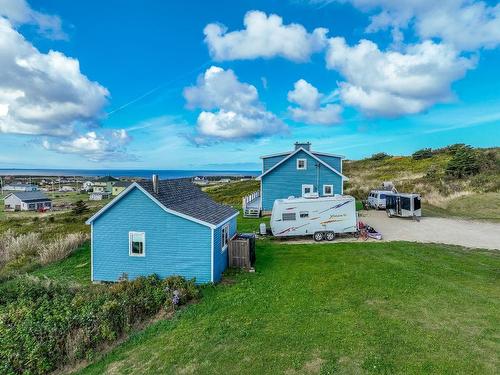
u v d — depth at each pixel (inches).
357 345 335.9
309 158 1205.7
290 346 343.3
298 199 864.3
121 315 422.9
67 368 356.8
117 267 602.2
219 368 317.7
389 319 388.2
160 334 396.2
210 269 568.4
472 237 825.5
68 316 415.5
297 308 435.8
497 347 319.9
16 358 352.5
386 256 662.5
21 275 650.2
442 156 2501.2
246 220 1117.7
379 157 3048.7
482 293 461.1
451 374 281.7
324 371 297.3
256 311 435.5
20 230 1494.8
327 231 837.2
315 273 579.2
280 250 753.0
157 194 603.5
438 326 366.3
